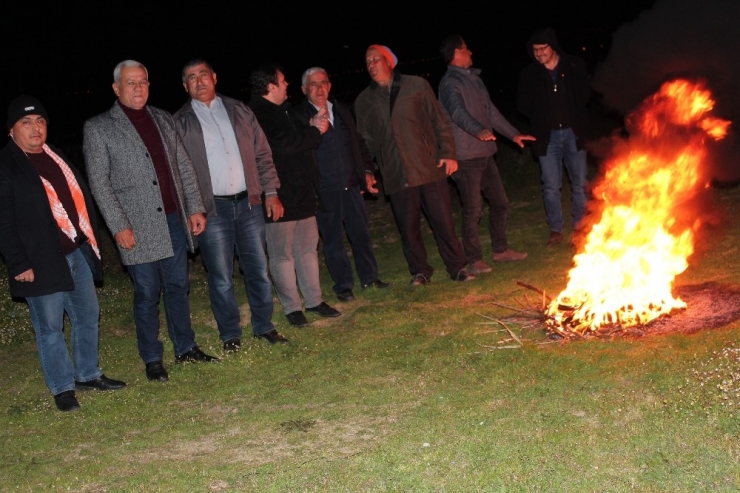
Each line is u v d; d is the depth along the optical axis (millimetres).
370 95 7582
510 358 5652
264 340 6633
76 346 5914
